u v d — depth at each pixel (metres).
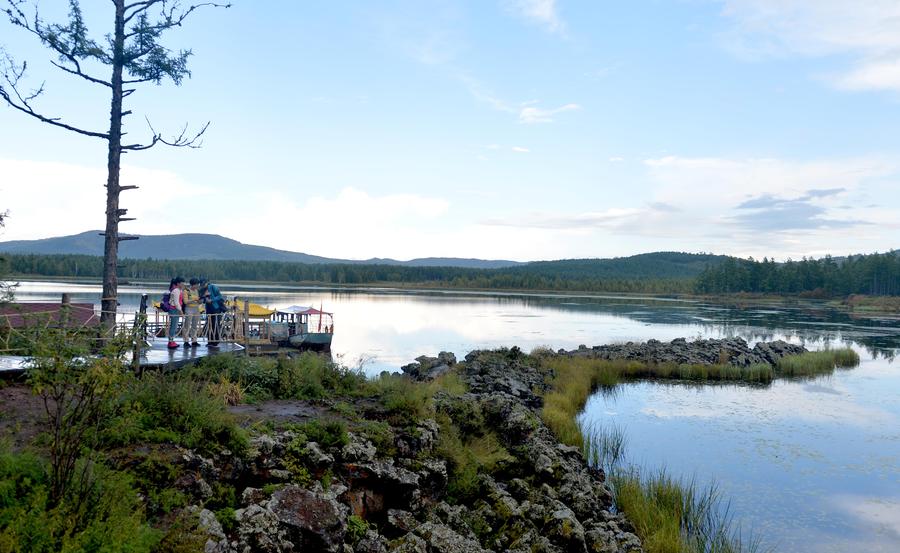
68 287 115.06
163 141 18.55
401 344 50.38
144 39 18.33
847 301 160.75
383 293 168.88
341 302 111.38
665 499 15.29
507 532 11.77
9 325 12.17
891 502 16.62
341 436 11.16
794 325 83.69
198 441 9.03
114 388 7.30
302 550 8.15
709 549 13.25
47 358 7.04
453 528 11.24
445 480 12.50
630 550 12.12
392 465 11.33
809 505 16.31
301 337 39.28
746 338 65.25
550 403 25.78
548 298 166.50
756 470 19.11
